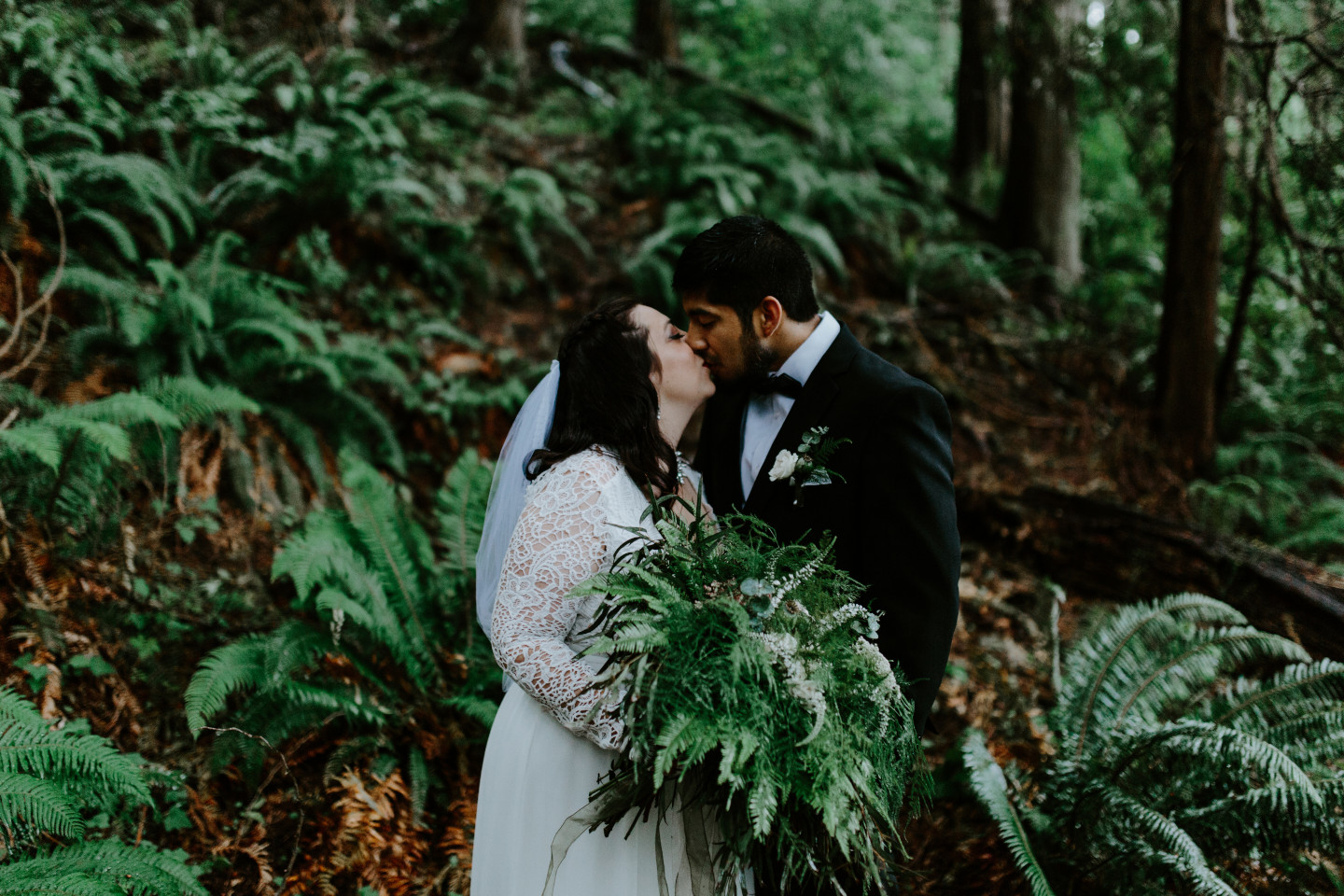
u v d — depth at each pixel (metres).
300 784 2.66
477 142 6.79
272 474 3.68
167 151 4.39
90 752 2.17
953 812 2.82
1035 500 4.34
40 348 3.42
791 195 6.71
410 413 4.34
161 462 3.37
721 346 1.98
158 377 3.45
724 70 9.98
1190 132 4.77
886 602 1.89
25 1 4.39
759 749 1.52
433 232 5.32
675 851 1.79
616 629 1.61
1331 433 5.51
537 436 1.91
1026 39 6.31
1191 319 4.99
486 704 2.78
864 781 1.57
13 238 3.60
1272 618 3.54
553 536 1.68
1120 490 4.86
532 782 1.78
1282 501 4.68
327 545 2.82
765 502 2.06
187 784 2.60
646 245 5.70
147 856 2.16
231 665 2.60
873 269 6.66
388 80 5.77
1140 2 5.29
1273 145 4.31
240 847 2.45
